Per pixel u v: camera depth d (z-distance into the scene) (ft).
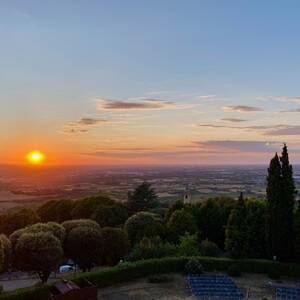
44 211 246.06
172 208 205.57
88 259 143.64
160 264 129.08
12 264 137.59
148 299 106.22
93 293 99.40
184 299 106.22
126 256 162.71
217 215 184.03
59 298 95.66
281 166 141.79
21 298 98.89
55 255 130.31
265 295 110.73
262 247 141.79
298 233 134.41
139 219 189.37
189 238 148.87
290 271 129.59
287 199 139.03
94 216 221.66
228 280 116.57
